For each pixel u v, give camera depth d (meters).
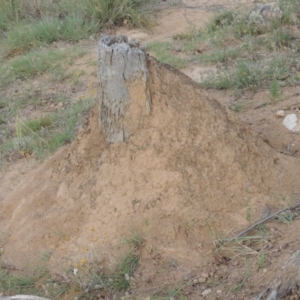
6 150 3.35
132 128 2.40
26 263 2.37
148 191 2.34
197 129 2.41
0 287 2.28
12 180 3.04
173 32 4.85
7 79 4.35
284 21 4.33
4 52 4.89
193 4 5.36
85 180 2.45
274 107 3.20
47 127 3.53
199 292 2.07
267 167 2.46
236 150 2.43
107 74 2.34
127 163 2.39
